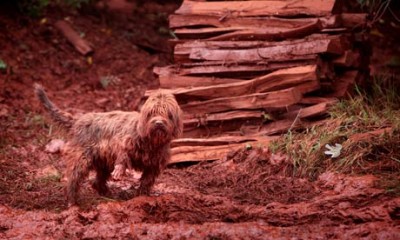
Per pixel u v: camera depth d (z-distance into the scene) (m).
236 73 12.30
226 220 8.45
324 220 8.19
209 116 12.07
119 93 15.71
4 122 13.38
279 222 8.27
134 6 20.52
